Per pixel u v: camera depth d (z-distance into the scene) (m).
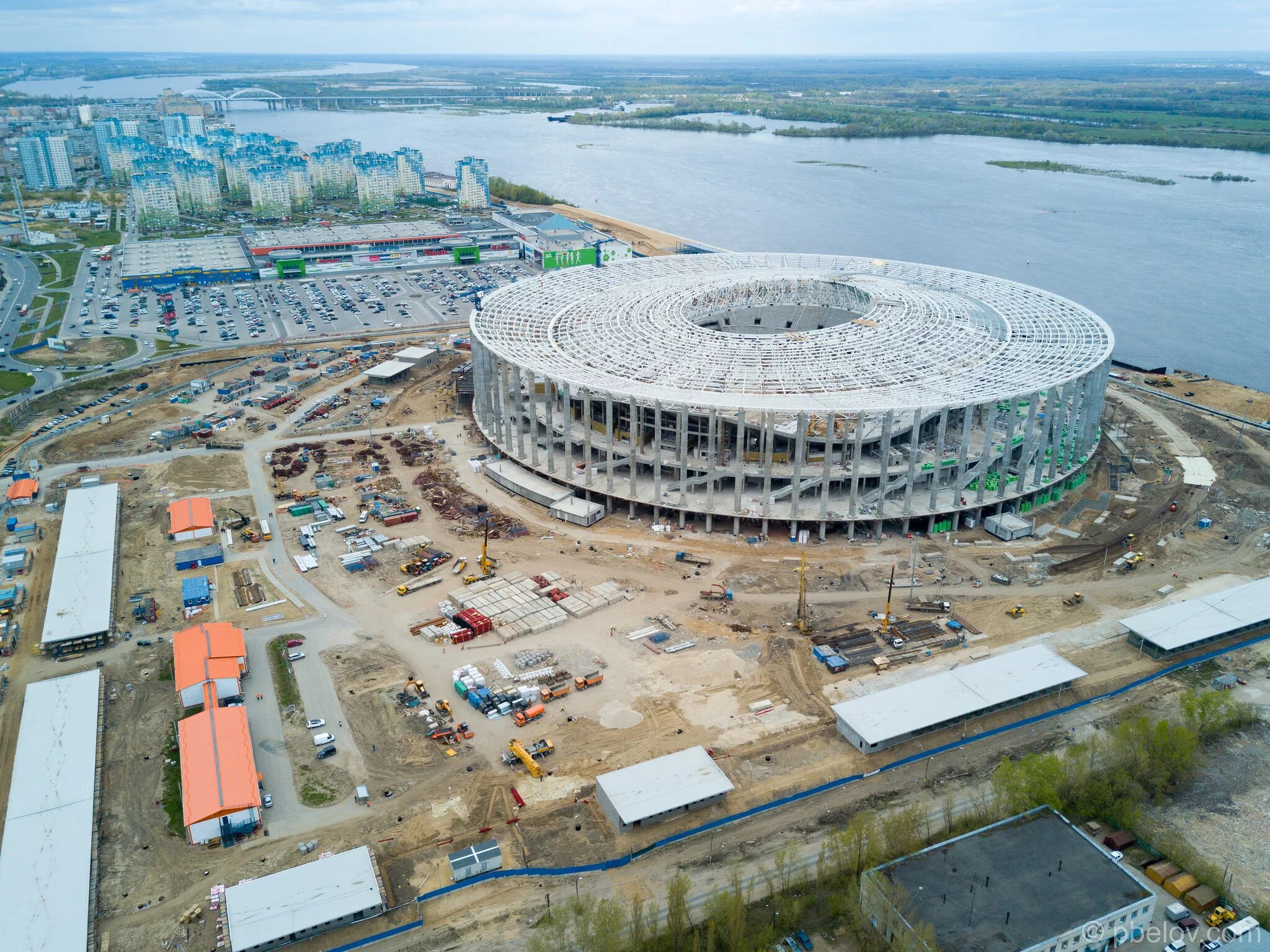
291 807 123.88
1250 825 121.00
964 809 123.06
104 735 137.38
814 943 104.69
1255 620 159.00
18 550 187.62
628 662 153.75
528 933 105.69
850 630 162.12
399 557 187.50
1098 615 167.25
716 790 122.50
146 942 104.69
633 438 194.50
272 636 161.00
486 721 140.12
